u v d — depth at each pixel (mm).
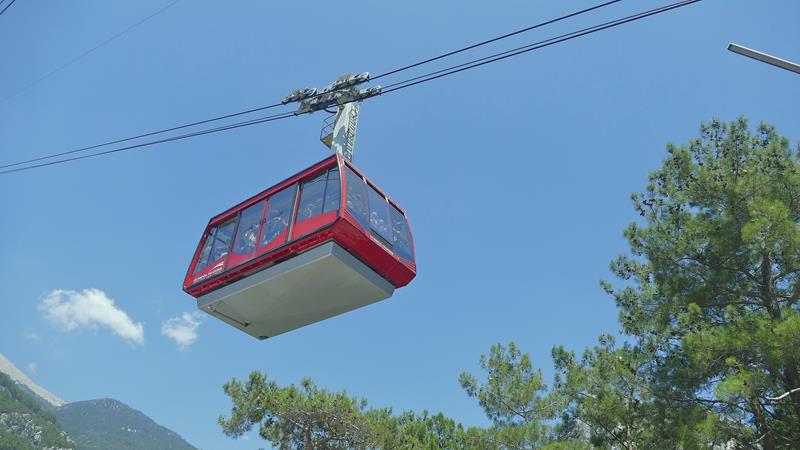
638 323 21344
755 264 19734
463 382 27016
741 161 21281
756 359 16859
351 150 17469
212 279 16844
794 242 16859
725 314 18875
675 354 19719
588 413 20422
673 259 20844
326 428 27984
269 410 27344
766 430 16828
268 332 18141
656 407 18531
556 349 24844
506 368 26953
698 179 21188
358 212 15242
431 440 31109
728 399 15875
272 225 16266
